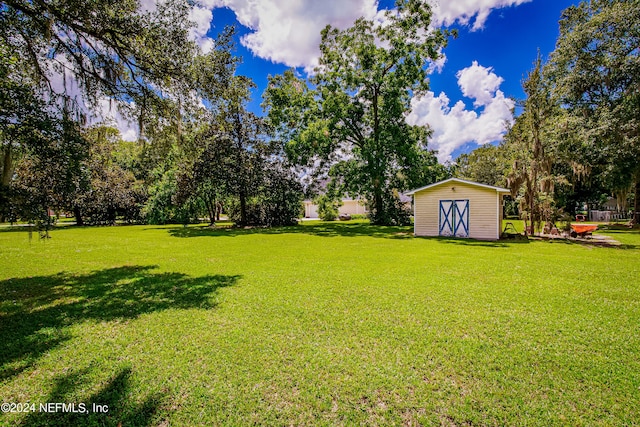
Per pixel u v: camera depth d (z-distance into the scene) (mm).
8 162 4480
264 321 3973
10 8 4734
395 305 4523
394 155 21391
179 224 26297
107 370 2812
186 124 7168
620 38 15352
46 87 5297
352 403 2326
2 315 4254
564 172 19250
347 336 3490
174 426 2105
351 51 19453
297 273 6711
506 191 13625
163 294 5215
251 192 21578
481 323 3826
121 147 25344
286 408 2277
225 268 7348
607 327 3676
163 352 3148
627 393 2395
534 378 2623
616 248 10336
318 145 20531
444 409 2248
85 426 2102
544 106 13703
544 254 9125
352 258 8602
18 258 8883
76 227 22219
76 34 5250
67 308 4527
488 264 7574
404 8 18172
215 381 2625
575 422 2090
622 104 15266
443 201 15000
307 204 43344
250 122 19953
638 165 15812
